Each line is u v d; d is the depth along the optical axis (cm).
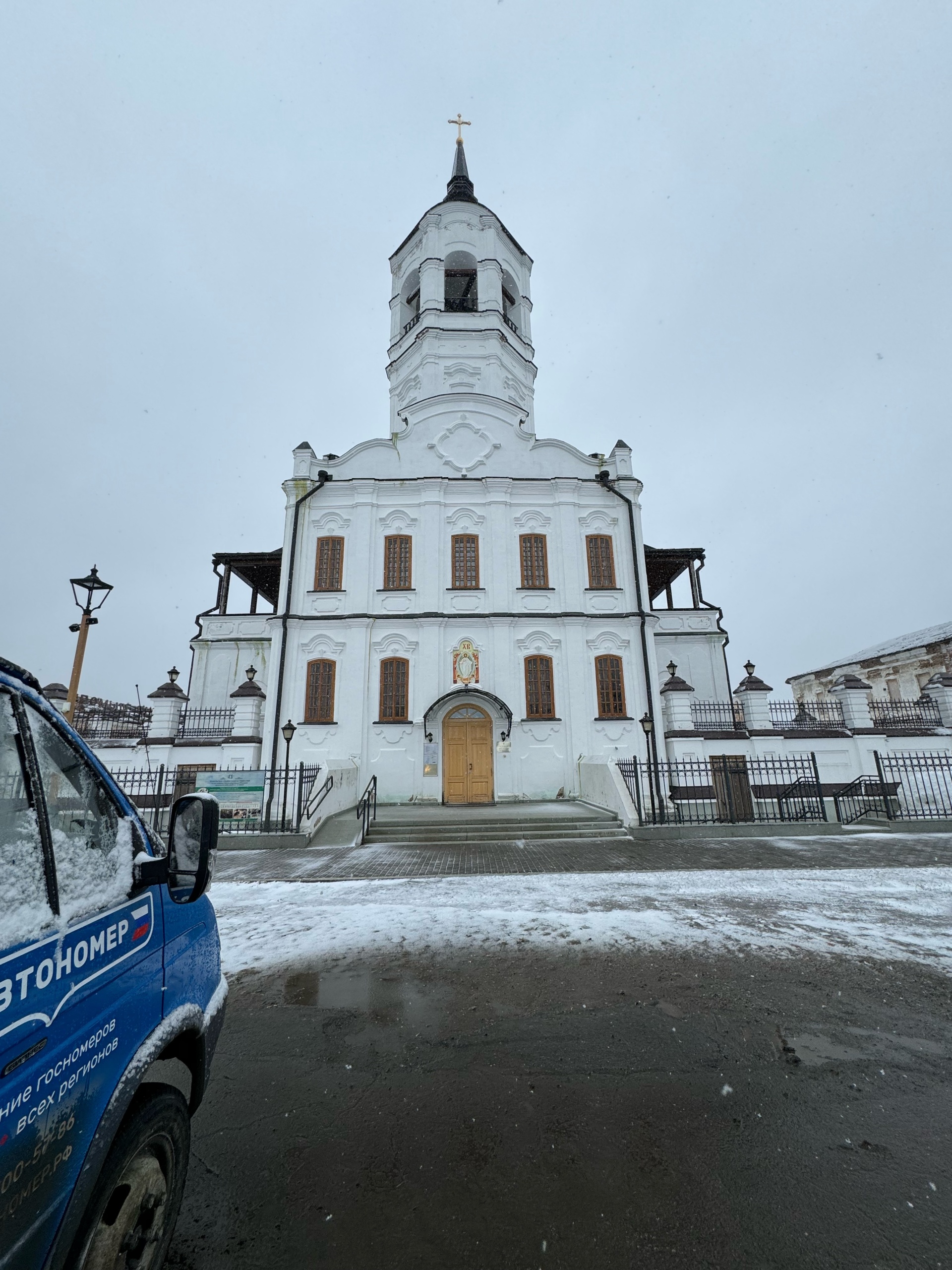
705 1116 319
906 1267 218
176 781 1459
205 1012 268
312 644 1902
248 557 2281
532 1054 392
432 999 484
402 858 1125
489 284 2494
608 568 2050
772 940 616
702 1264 221
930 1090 343
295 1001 484
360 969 552
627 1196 258
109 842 223
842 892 816
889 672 2848
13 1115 145
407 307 2692
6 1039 148
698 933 639
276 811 1487
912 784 1691
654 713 1897
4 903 164
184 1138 229
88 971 187
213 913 304
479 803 1809
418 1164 283
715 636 2345
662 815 1411
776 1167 276
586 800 1744
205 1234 238
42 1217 150
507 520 2053
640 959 564
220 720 1945
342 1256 226
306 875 982
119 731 1973
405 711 1873
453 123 3106
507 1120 319
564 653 1936
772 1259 223
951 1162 279
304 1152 293
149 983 222
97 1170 170
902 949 586
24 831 182
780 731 1741
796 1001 469
